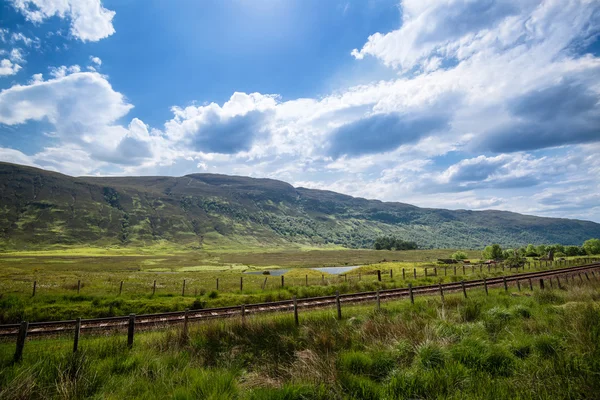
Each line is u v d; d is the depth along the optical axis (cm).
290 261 13662
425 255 16112
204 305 2209
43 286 3241
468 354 695
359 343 888
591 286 2045
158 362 776
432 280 3344
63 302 2169
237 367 801
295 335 1017
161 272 7494
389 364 699
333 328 1057
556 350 666
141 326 1507
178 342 993
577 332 722
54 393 612
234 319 1208
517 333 866
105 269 8038
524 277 3133
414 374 609
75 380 645
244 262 12850
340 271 9069
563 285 2394
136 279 4684
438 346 732
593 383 502
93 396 612
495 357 677
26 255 13738
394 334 894
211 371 718
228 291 2869
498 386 544
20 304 2009
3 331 1404
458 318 1125
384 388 582
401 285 2992
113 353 892
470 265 6838
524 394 501
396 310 1428
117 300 2166
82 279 4428
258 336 1045
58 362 745
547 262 6731
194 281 4425
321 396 559
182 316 1700
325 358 745
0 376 658
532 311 1193
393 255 16575
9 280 4062
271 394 556
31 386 604
